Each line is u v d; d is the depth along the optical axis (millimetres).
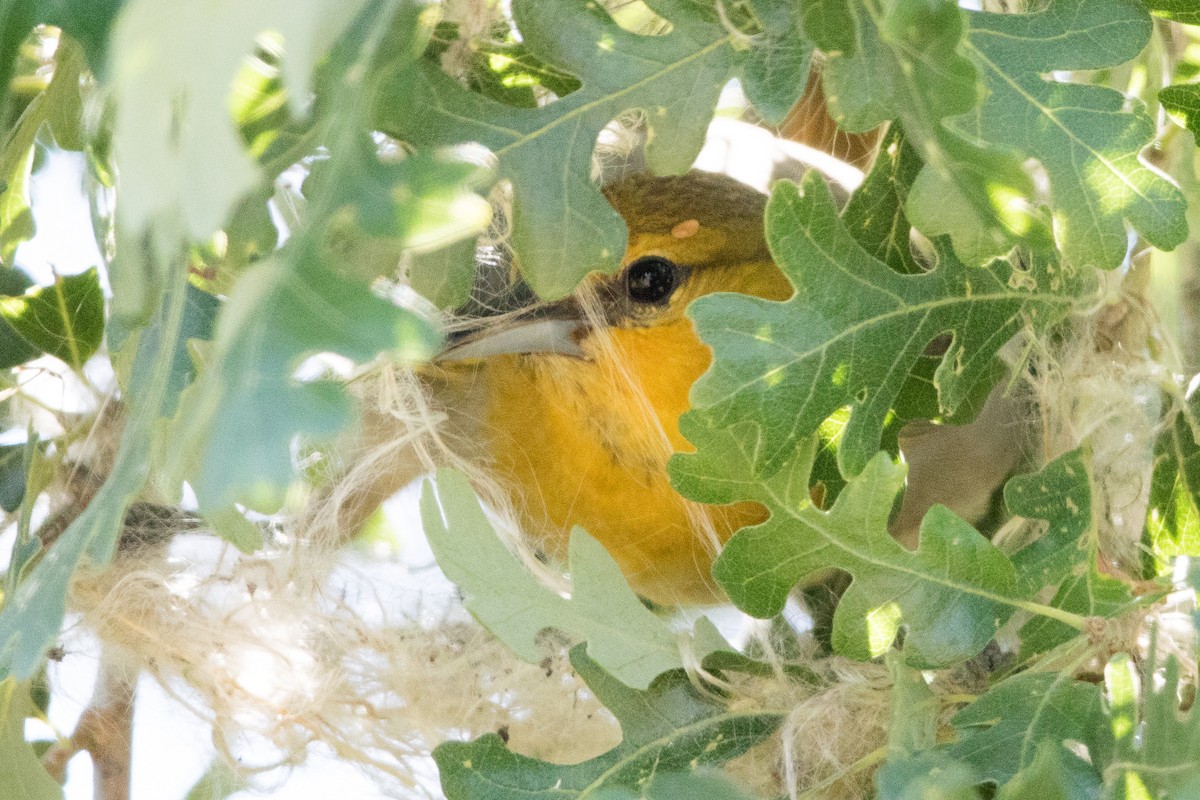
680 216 2236
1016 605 2180
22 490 2217
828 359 2176
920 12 2107
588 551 2186
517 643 2182
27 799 2195
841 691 2193
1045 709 2174
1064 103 2172
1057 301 2189
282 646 2227
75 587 2223
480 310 2242
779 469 2178
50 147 2211
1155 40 2203
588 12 2172
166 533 2229
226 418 1629
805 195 2178
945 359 2182
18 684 2197
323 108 2160
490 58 2186
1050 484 2184
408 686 2229
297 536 2230
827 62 2166
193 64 1612
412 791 2225
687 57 2172
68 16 2127
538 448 2244
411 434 2230
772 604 2180
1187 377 2209
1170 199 2170
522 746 2225
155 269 2162
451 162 1817
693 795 2164
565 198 2172
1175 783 2162
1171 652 2172
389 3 1884
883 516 2178
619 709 2186
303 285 1706
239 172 1586
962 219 2170
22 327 2213
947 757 2170
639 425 2238
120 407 2219
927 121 2160
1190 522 2197
